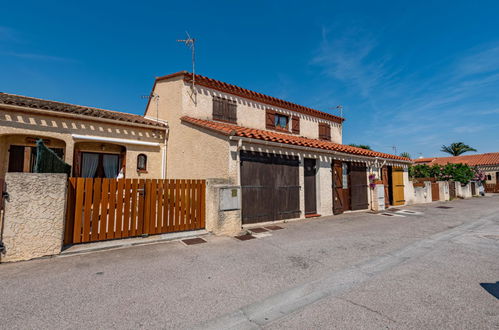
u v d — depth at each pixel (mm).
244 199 7434
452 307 2898
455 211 11469
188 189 6516
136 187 5695
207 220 6625
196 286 3428
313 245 5559
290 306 2938
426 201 15781
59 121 8305
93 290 3250
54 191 4527
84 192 5145
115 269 3975
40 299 2994
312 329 2475
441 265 4332
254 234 6496
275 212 8156
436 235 6621
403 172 14266
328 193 9992
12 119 7586
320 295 3219
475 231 7160
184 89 9977
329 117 15539
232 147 7254
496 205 14070
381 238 6258
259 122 12133
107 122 9180
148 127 10086
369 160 12211
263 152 8016
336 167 10438
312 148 9102
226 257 4656
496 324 2551
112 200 5387
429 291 3322
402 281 3654
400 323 2570
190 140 9125
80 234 5043
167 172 10547
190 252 4918
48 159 5496
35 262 4180
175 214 6250
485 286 3471
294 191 8789
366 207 11773
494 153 33031
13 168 8141
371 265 4336
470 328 2486
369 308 2881
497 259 4652
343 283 3588
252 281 3621
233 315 2734
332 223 8219
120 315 2686
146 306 2883
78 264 4148
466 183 20688
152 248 5141
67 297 3055
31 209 4328
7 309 2768
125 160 9695
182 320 2619
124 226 5508
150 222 5867
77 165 9070
